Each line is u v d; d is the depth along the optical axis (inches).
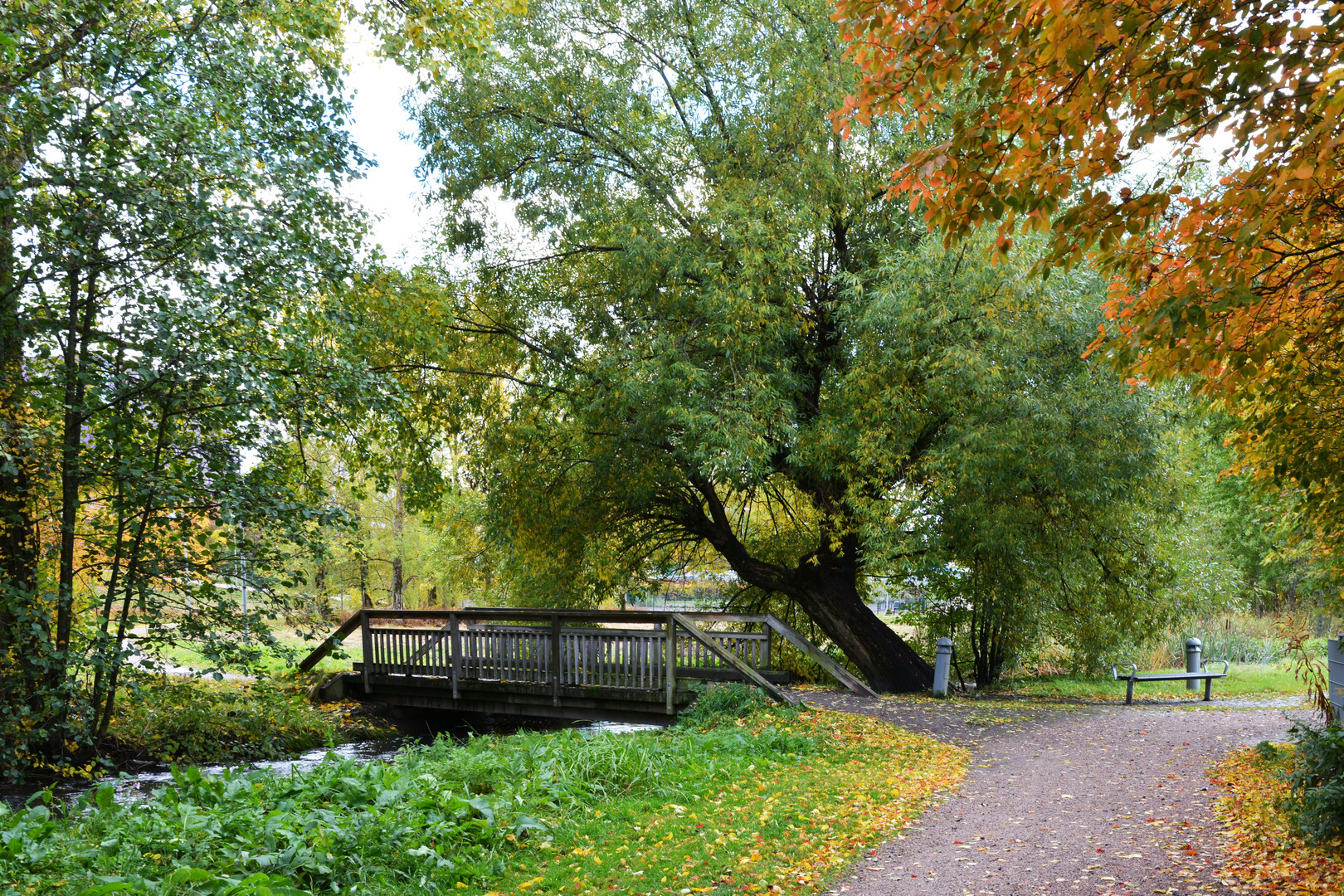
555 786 277.7
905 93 199.3
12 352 366.6
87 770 370.3
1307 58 142.1
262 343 386.9
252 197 392.8
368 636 595.2
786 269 546.6
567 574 733.9
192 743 422.3
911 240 597.9
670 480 636.1
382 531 1178.0
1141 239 189.6
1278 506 341.4
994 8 165.5
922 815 274.7
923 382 546.0
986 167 185.5
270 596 405.4
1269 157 155.4
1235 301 153.5
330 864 193.9
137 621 383.2
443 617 561.9
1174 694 617.9
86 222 346.9
